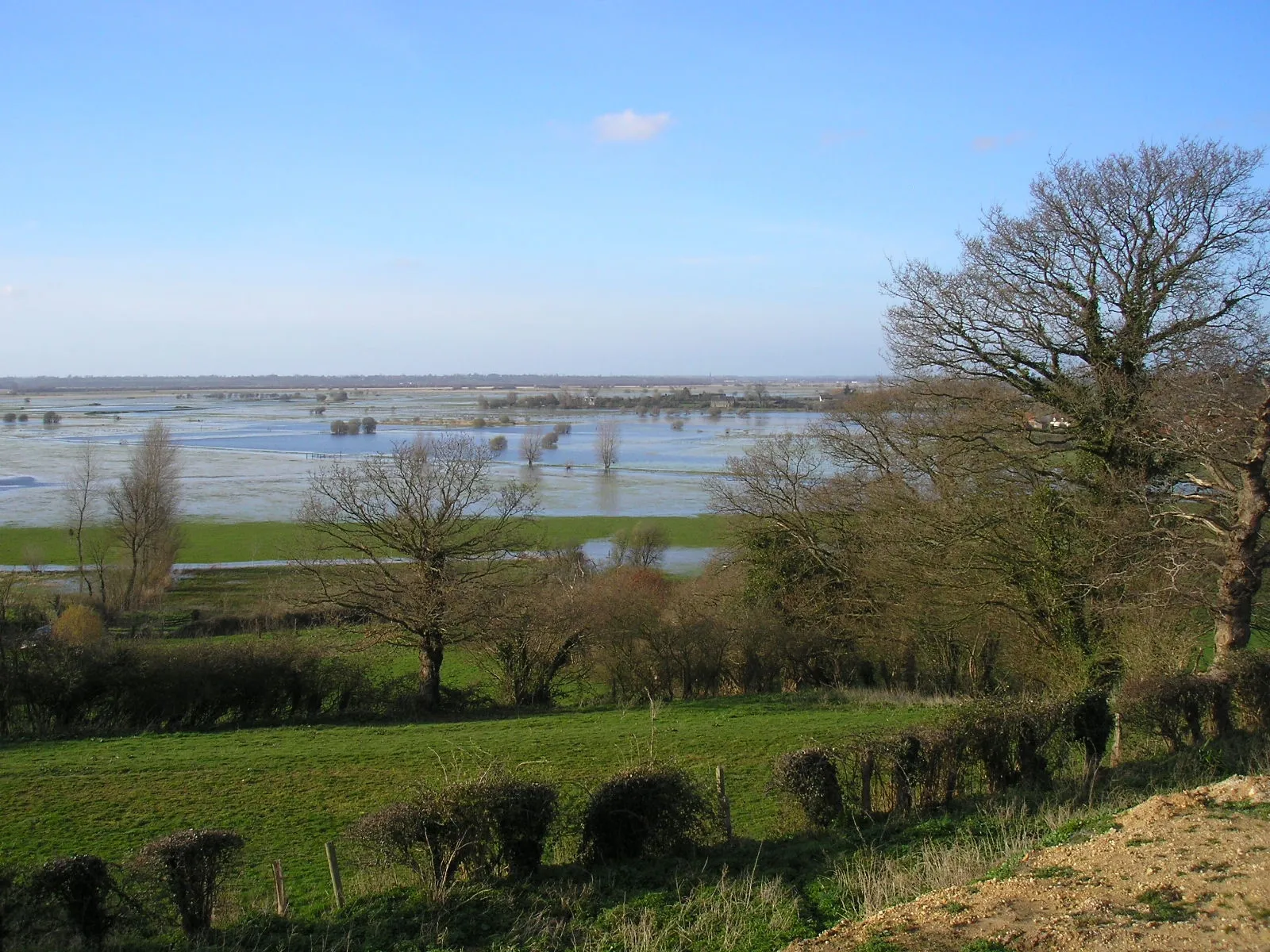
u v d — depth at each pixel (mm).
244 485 92688
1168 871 9555
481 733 25641
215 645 31547
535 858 12438
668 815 13039
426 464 36156
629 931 10633
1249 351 21641
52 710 28016
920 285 28375
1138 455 23672
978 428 26328
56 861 10602
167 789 19766
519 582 35094
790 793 14180
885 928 9211
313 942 11031
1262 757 15219
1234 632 19594
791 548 36812
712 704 29953
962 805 14188
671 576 52312
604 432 114750
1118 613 22531
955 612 28531
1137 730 15984
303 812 18266
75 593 49781
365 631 34125
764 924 10477
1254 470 19297
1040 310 25172
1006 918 9023
